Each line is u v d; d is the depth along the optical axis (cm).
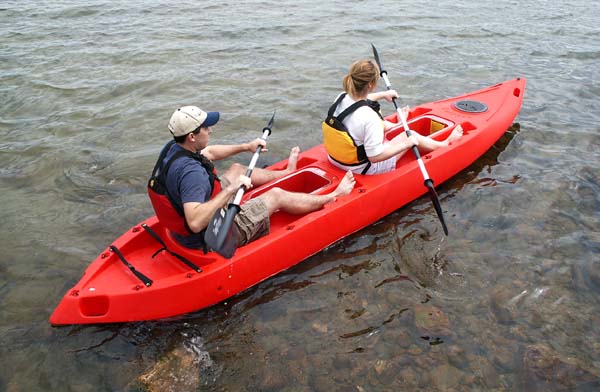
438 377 291
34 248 404
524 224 416
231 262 341
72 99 666
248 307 346
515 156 516
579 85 683
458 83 701
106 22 961
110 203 464
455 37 876
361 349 311
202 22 958
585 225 413
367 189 409
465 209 438
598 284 356
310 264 383
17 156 539
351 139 395
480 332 320
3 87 697
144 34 893
